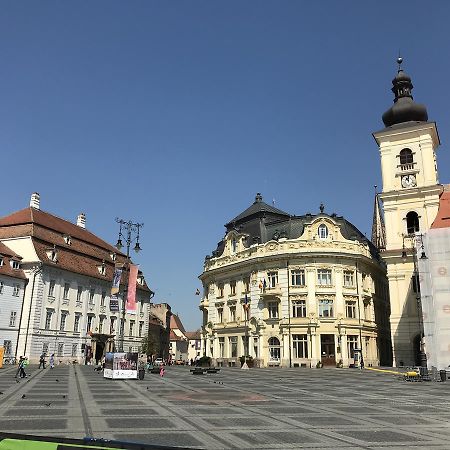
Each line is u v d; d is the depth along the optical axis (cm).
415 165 6269
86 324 7375
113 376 3847
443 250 4900
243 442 1295
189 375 4662
